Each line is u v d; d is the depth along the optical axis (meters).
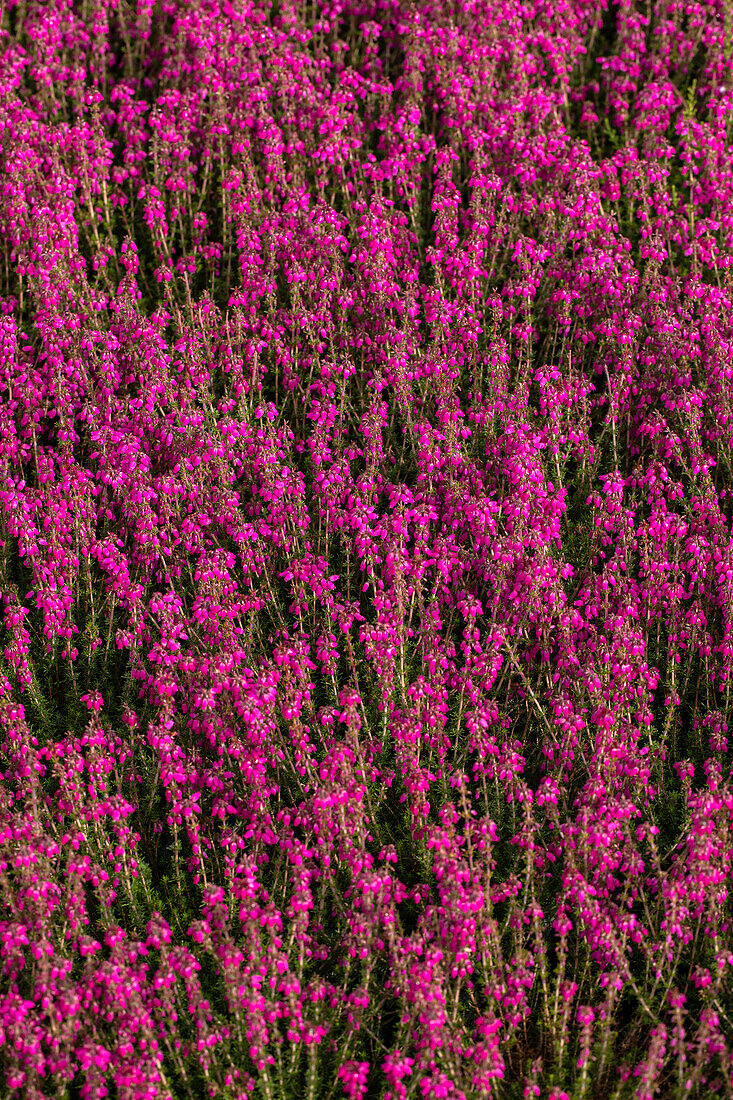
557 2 29.97
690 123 27.50
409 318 24.44
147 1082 15.66
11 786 19.44
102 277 25.72
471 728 19.08
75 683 21.05
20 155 26.16
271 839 18.25
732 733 20.70
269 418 22.84
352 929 17.16
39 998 16.70
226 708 19.58
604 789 18.23
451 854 17.28
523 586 20.50
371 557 20.88
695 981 17.47
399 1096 15.40
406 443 23.73
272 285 24.36
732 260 25.56
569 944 18.42
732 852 17.92
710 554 21.47
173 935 18.52
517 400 22.56
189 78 28.64
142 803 19.77
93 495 22.47
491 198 26.41
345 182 27.30
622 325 24.53
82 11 30.67
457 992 16.67
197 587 21.03
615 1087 17.20
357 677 20.75
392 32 30.95
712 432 23.17
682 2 30.70
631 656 19.64
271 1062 16.17
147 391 22.45
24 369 23.34
